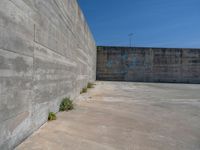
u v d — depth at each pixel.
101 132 2.93
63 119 3.52
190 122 3.75
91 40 11.95
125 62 17.36
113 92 8.46
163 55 17.42
